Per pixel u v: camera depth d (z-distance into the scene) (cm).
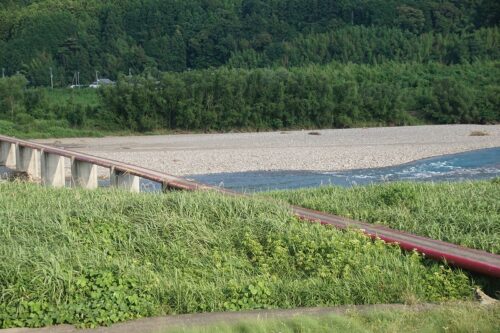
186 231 1062
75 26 10200
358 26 9269
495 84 6988
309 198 1475
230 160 3297
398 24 9419
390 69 7600
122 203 1169
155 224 1077
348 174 2853
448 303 805
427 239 1095
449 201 1369
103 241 1014
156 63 9531
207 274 950
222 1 10744
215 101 5959
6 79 6028
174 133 5838
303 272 970
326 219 1211
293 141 4516
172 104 5875
